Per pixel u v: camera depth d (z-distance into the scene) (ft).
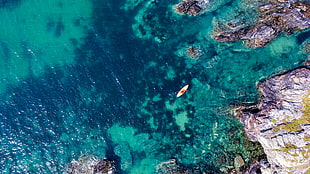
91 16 105.09
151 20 102.47
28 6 106.63
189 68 94.43
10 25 103.91
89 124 88.94
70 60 97.76
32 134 87.76
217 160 82.84
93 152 85.56
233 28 96.99
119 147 86.38
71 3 107.24
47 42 101.45
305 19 94.38
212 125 86.94
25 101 91.66
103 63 96.53
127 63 96.02
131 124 89.04
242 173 80.59
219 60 94.48
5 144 86.58
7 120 89.20
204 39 97.86
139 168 84.07
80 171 83.20
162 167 83.41
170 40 98.73
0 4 106.52
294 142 74.74
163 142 86.74
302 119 76.74
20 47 100.27
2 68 96.68
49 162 84.69
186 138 86.58
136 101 91.25
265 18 96.32
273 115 80.48
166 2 105.19
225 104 88.58
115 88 92.79
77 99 91.71
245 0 100.22
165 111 90.07
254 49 94.22
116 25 102.99
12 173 83.51
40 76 95.50
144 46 98.48
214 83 91.76
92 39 101.04
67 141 87.10
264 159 80.59
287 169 74.95
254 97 88.07
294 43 93.20
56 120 89.40
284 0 97.19
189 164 83.30
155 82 93.20
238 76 91.76
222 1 101.55
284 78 86.74
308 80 83.05
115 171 83.20
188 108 89.92
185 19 101.30
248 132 83.25
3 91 93.15
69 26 103.86
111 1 107.45
